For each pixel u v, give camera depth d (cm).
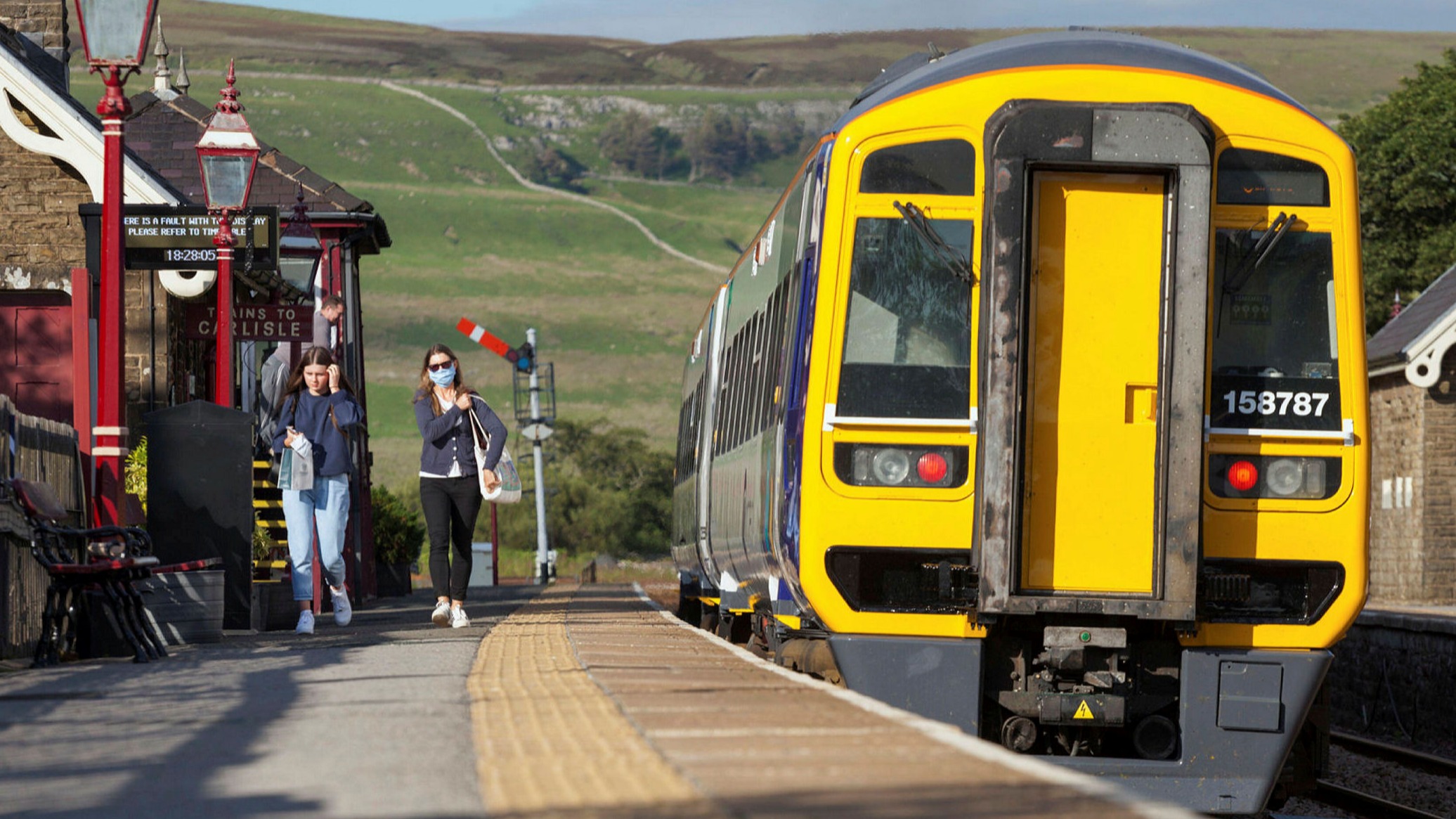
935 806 765
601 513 15175
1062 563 1681
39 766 1030
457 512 2614
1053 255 1692
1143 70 1736
